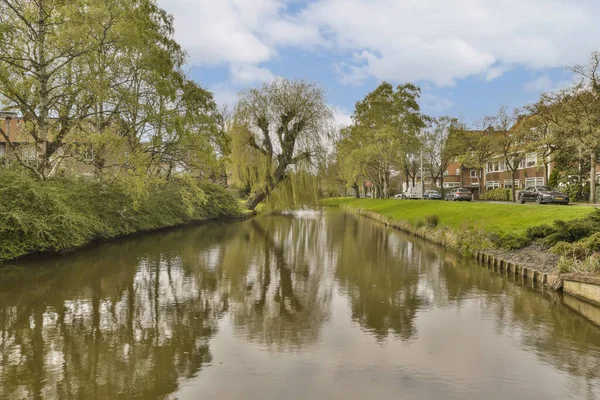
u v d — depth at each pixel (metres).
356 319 7.91
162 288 10.34
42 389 5.09
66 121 17.16
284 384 5.21
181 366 5.76
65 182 17.23
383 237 21.69
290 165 31.41
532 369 5.68
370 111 46.84
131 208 20.05
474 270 12.56
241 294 9.80
